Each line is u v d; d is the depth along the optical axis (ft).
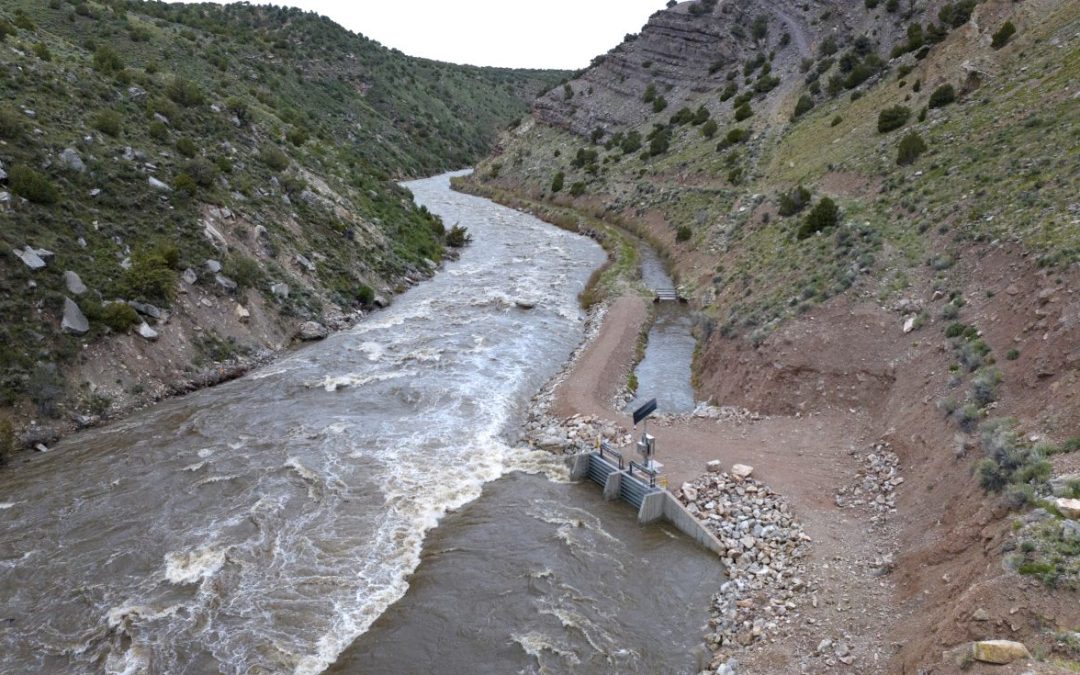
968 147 124.77
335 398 109.40
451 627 59.98
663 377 122.11
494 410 106.73
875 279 102.17
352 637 58.75
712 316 138.41
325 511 77.41
